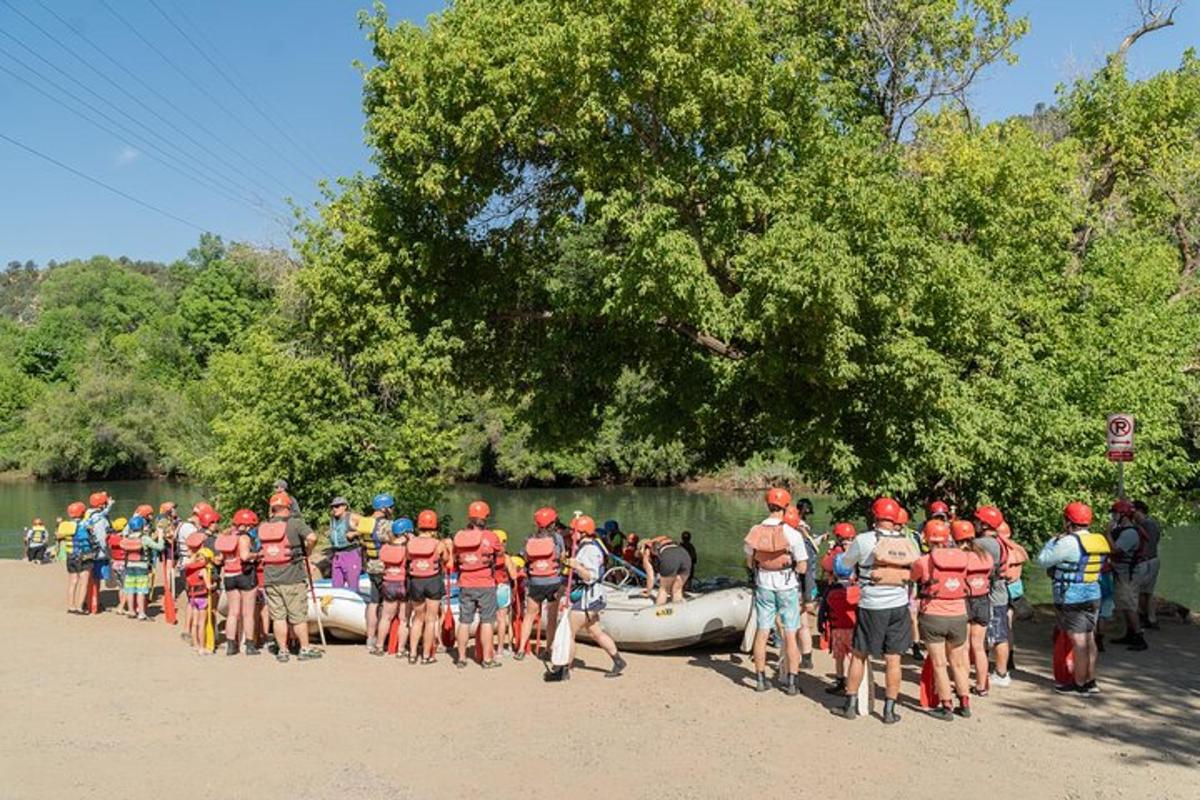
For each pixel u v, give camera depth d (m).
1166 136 21.92
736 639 12.91
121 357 78.94
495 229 18.67
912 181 16.61
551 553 11.38
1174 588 25.89
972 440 14.52
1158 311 18.77
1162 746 8.54
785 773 7.74
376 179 17.77
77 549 16.23
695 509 52.88
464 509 53.31
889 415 14.97
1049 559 10.47
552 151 16.88
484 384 20.22
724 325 13.63
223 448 19.53
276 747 8.34
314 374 18.30
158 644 13.30
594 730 8.88
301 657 12.04
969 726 9.09
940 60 19.64
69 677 11.07
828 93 16.05
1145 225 23.39
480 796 7.19
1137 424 17.33
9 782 7.42
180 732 8.78
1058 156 18.59
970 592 10.11
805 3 18.22
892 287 13.48
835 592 10.30
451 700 9.95
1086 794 7.37
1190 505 21.67
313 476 18.64
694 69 13.75
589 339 18.80
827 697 10.15
